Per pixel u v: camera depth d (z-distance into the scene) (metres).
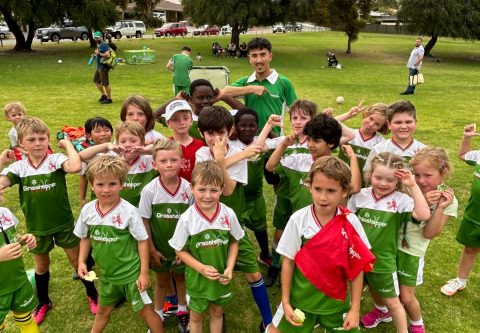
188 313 3.31
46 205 3.19
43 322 3.37
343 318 2.61
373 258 2.38
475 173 3.45
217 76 7.83
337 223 2.44
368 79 17.86
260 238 4.03
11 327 3.28
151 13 58.72
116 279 2.83
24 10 22.52
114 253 2.81
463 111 11.39
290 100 4.41
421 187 2.91
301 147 3.37
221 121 3.07
